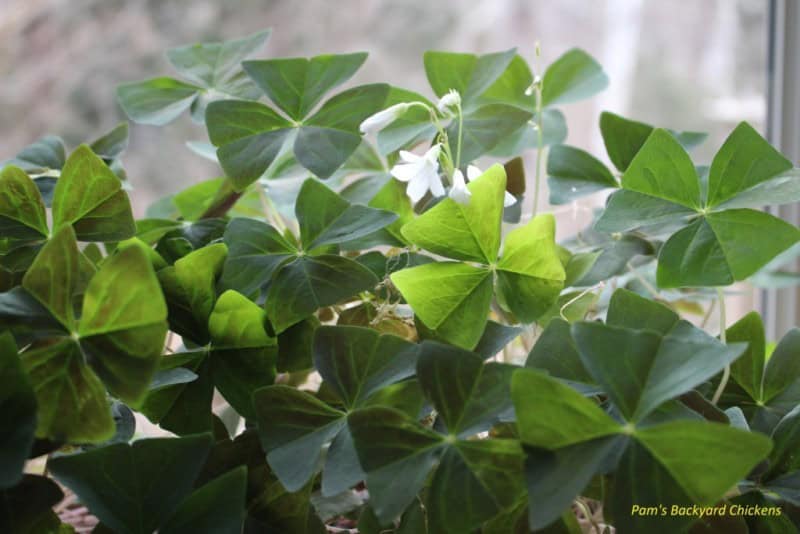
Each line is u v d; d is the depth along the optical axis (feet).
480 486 1.85
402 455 1.87
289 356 2.08
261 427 1.95
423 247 2.02
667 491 1.81
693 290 2.43
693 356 1.84
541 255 2.00
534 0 3.50
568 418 1.83
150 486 1.91
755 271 1.99
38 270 1.89
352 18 3.40
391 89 2.22
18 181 2.04
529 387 1.82
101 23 3.33
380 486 1.86
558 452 1.82
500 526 1.95
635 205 2.05
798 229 1.98
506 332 2.03
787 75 2.71
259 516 1.98
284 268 2.06
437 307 2.01
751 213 2.01
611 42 3.46
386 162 2.33
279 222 2.36
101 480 1.90
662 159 2.05
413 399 1.95
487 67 2.26
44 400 1.88
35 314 1.88
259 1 3.34
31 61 3.32
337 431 1.94
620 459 1.82
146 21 3.33
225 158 2.11
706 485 1.80
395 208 2.20
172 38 3.33
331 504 2.11
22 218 2.05
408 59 3.43
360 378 1.96
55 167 2.26
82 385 1.88
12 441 1.83
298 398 1.96
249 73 2.16
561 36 3.51
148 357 1.86
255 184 2.36
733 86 3.16
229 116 2.13
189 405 2.04
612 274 2.21
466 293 2.02
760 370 2.09
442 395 1.89
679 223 2.20
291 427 1.95
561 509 1.79
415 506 1.98
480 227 2.01
